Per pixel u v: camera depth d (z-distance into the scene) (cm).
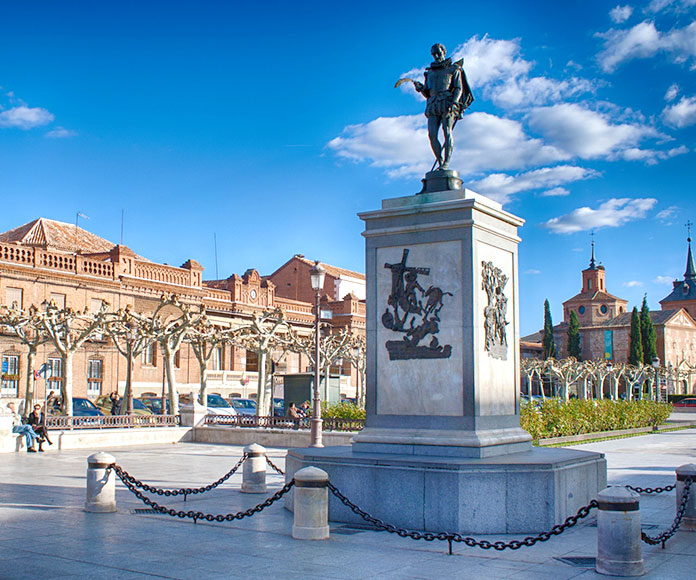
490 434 1169
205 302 5850
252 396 6253
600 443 3014
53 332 3300
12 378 4553
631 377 9294
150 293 5400
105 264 5134
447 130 1297
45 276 4738
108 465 1270
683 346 11981
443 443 1145
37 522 1167
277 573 846
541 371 8262
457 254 1191
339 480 1143
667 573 866
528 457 1142
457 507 1041
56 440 2736
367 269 1267
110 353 5100
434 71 1323
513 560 918
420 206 1218
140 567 872
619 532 854
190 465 2139
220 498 1438
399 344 1217
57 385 4819
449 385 1170
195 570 858
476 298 1178
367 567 877
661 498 1478
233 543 1007
